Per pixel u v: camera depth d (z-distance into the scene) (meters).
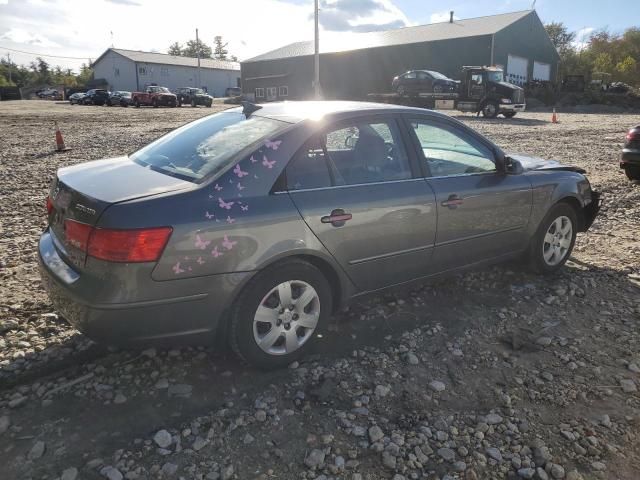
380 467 2.55
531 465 2.58
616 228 6.55
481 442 2.73
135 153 3.88
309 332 3.39
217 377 3.22
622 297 4.46
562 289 4.55
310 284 3.30
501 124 23.97
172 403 2.96
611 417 2.94
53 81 106.00
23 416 2.82
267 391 3.09
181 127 4.11
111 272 2.71
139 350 3.46
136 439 2.66
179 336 2.95
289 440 2.70
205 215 2.86
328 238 3.29
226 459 2.56
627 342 3.72
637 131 9.03
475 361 3.46
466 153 4.15
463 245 4.09
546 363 3.45
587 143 15.76
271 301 3.21
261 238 3.02
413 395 3.09
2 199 7.77
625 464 2.60
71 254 2.93
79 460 2.52
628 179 9.60
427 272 3.98
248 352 3.15
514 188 4.32
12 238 5.84
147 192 2.89
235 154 3.16
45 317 3.86
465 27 46.75
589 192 5.04
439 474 2.51
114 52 75.25
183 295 2.86
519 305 4.27
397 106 3.92
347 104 3.87
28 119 25.14
